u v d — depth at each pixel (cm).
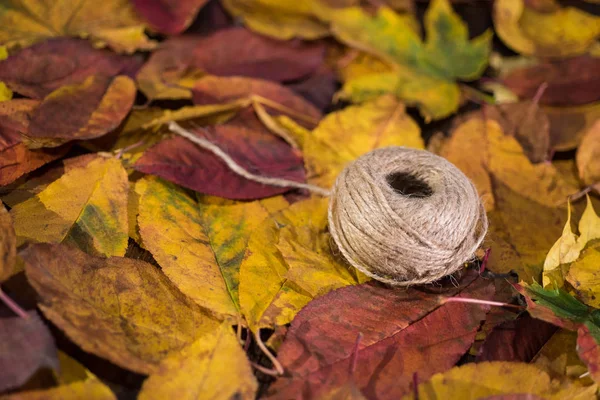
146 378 38
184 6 50
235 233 42
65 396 36
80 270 38
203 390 36
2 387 35
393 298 40
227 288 40
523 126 47
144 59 49
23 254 37
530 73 50
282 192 43
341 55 52
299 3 52
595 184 44
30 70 46
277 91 48
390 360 38
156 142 43
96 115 44
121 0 50
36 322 37
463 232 39
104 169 41
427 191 41
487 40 51
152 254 40
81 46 48
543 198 44
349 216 39
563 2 54
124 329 38
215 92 47
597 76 49
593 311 39
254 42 50
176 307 39
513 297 41
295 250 41
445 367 38
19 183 42
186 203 42
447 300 40
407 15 54
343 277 41
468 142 46
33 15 48
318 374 37
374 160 40
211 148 43
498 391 37
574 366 39
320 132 46
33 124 43
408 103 49
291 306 39
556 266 41
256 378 38
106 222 40
